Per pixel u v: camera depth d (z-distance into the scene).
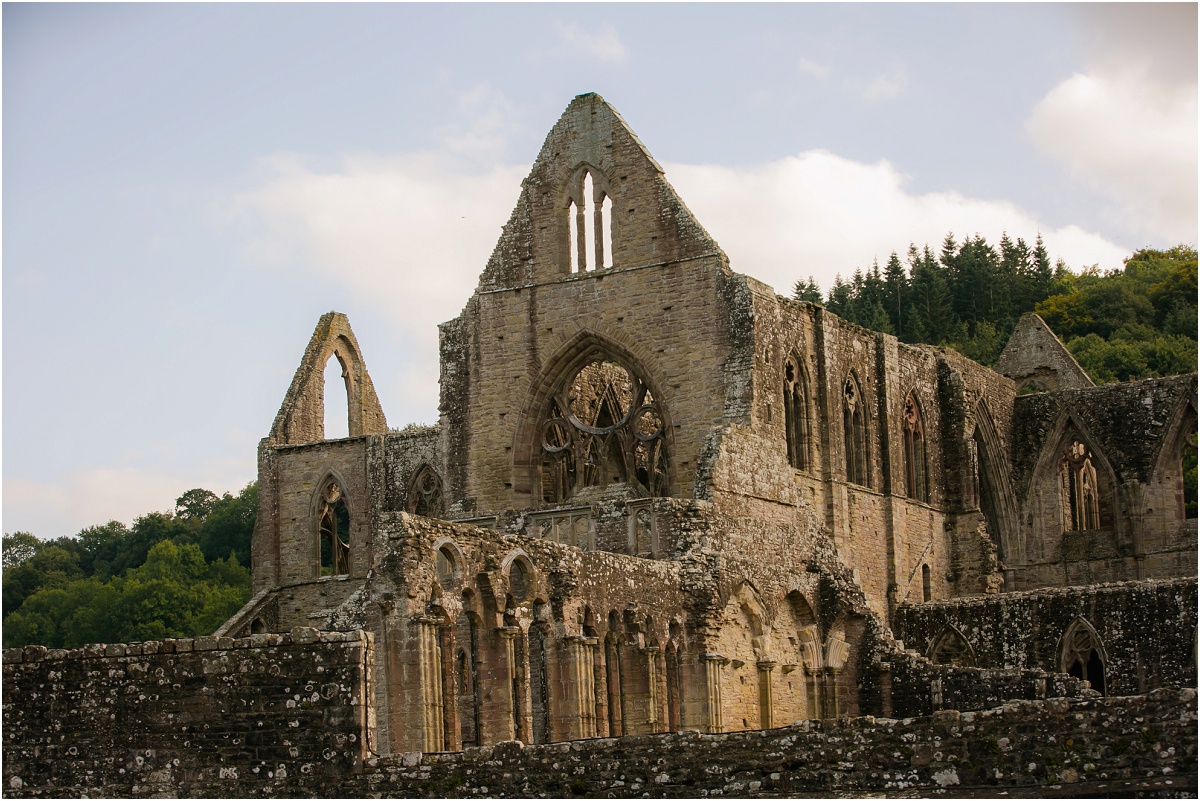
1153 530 100.38
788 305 86.44
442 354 90.12
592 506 76.88
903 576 92.62
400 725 58.16
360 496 104.94
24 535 193.75
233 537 176.88
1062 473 105.25
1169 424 100.81
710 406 82.94
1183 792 40.53
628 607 68.75
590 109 87.75
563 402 87.31
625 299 85.62
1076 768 42.25
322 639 48.47
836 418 88.81
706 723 72.31
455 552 60.84
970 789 42.81
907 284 189.00
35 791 49.91
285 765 48.22
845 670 80.75
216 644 49.19
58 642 152.25
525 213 88.62
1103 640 81.44
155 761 49.19
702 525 74.69
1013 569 103.19
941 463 98.56
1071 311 167.00
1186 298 162.88
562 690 64.19
